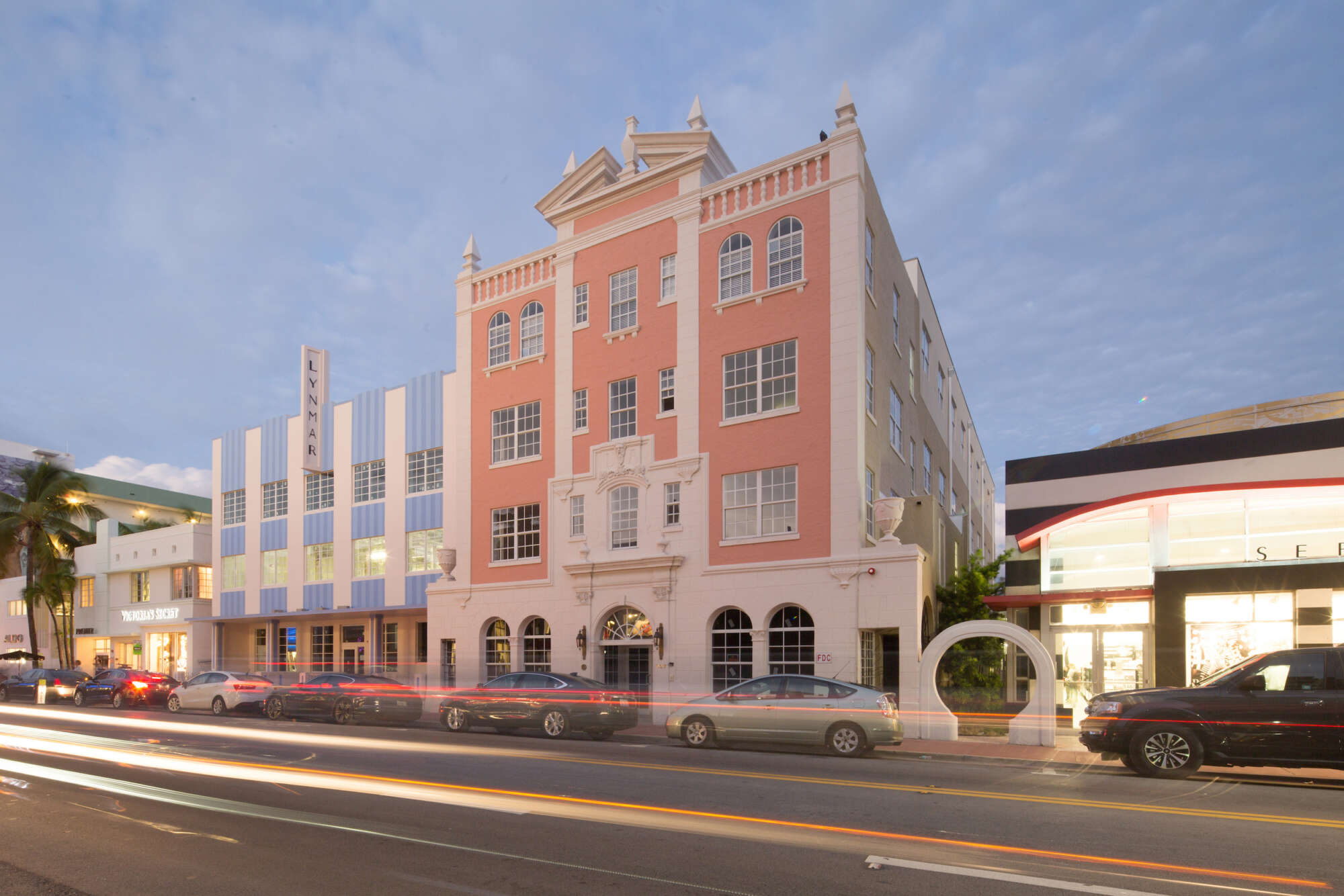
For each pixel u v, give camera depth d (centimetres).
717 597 2266
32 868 734
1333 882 686
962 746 1698
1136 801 1056
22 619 4925
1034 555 2330
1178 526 2027
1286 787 1211
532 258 2823
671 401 2452
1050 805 1016
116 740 1739
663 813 935
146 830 870
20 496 5419
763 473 2267
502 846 791
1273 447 2281
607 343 2598
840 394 2166
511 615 2673
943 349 3966
